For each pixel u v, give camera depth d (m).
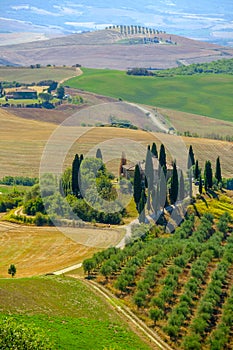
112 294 149.12
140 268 164.12
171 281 154.00
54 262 167.38
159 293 149.50
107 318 133.88
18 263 168.12
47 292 138.75
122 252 162.75
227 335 137.12
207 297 149.50
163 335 134.25
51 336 116.75
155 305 143.38
